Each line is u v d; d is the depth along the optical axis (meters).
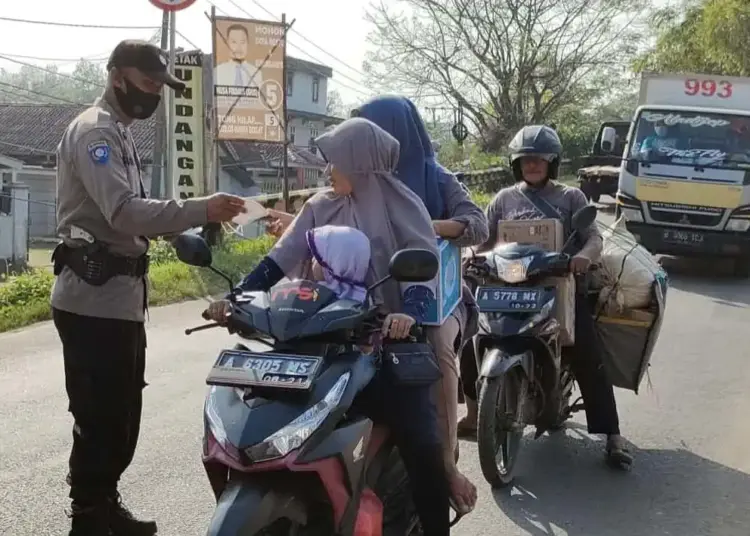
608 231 5.86
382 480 3.36
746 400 6.67
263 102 14.81
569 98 38.84
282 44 14.77
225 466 2.82
